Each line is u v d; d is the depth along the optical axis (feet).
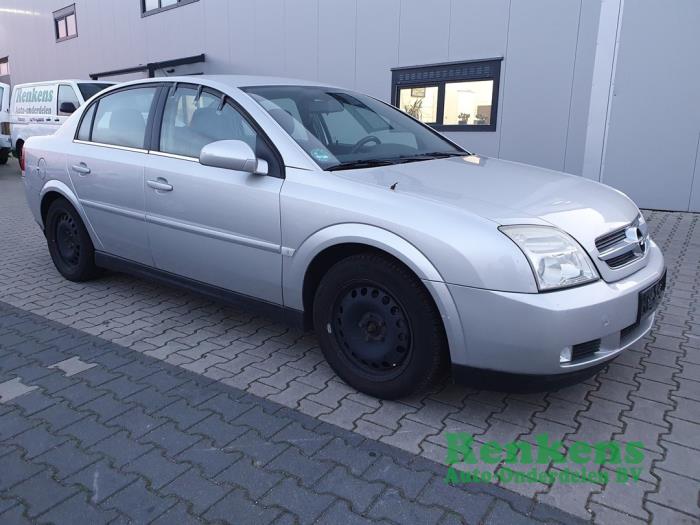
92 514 7.06
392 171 10.28
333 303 9.80
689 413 9.40
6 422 9.02
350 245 9.42
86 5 56.65
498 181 10.32
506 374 8.32
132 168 12.79
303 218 9.73
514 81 28.04
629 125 25.67
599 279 8.50
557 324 7.88
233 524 6.90
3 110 45.96
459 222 8.34
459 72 29.86
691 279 16.44
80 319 13.39
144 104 13.29
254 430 8.82
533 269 7.97
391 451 8.32
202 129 11.83
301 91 12.47
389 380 9.39
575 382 8.50
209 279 11.89
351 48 34.09
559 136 27.20
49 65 65.57
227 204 10.86
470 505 7.23
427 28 30.58
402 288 8.77
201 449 8.34
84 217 14.60
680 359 11.34
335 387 10.18
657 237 21.26
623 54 25.03
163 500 7.30
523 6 27.07
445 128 31.17
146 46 50.21
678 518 7.04
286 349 11.79
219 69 43.19
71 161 14.62
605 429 8.93
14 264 18.33
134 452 8.27
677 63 24.23
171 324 13.10
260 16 38.86
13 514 7.07
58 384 10.25
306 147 10.44
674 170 25.32
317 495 7.39
